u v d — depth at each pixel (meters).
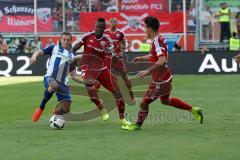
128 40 82.06
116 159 23.80
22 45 82.88
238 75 78.44
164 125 33.97
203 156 24.38
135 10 82.69
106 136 29.86
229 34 81.69
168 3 82.75
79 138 29.20
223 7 81.44
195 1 82.81
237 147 26.47
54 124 32.38
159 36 31.48
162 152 25.30
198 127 33.03
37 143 27.72
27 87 63.00
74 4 83.25
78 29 82.69
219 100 48.31
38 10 82.69
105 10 84.75
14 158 24.08
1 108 43.28
